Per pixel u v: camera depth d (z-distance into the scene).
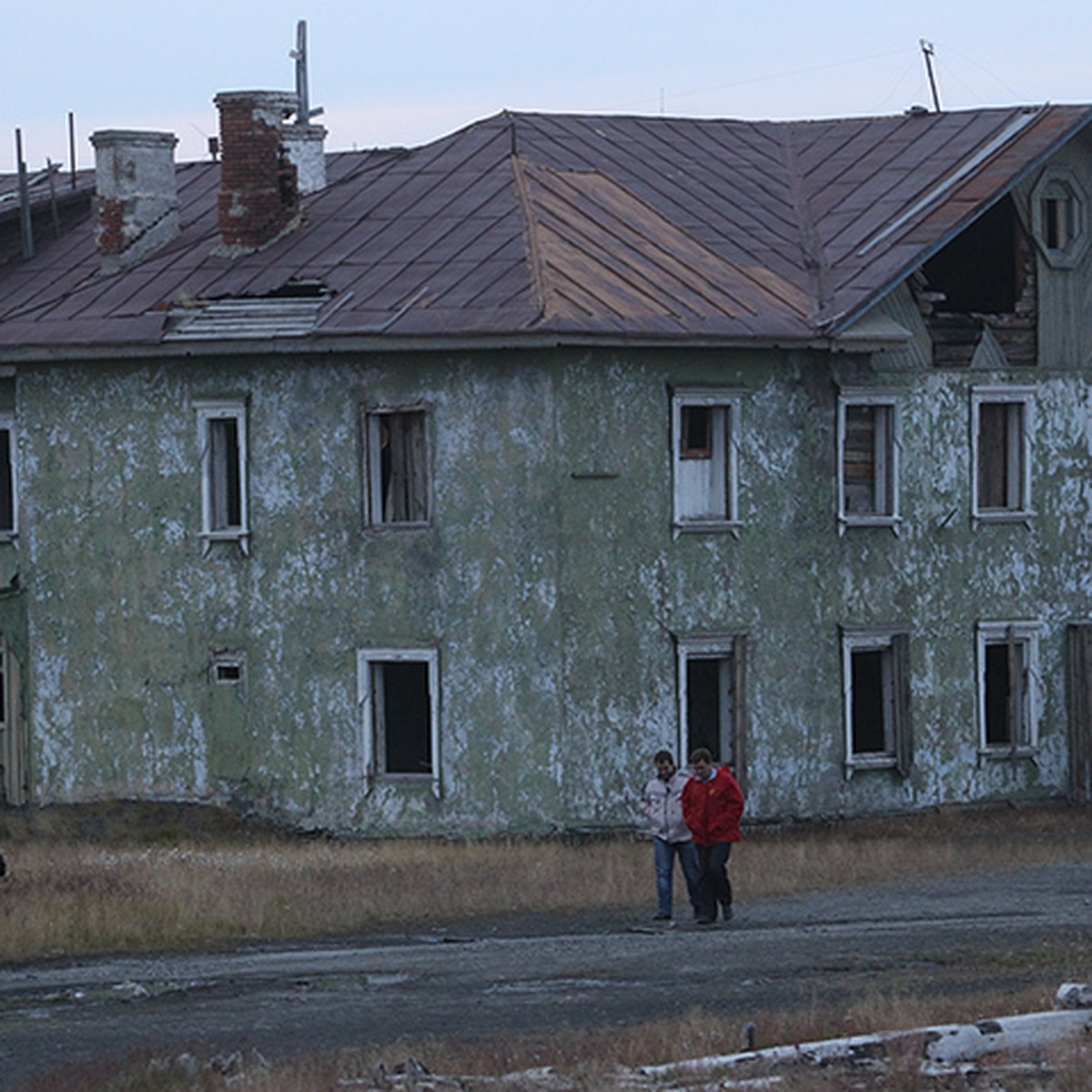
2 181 70.94
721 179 62.34
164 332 55.88
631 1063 23.50
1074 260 61.62
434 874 43.66
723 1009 27.84
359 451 54.59
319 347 54.03
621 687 53.50
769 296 55.97
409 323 52.97
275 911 38.03
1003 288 60.94
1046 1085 21.94
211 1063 23.91
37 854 48.91
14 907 36.75
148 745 57.22
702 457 55.28
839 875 44.94
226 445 56.78
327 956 33.97
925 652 58.31
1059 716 60.56
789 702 55.94
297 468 55.25
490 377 53.19
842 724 56.84
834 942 34.34
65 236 64.06
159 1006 29.16
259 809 55.81
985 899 40.66
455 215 57.44
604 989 29.84
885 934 35.34
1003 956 32.12
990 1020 24.06
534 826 52.91
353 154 65.38
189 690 56.69
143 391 57.00
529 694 52.97
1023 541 60.12
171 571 56.84
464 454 53.53
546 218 56.41
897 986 29.23
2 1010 29.16
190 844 54.56
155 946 35.16
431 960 33.19
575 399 52.84
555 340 51.47
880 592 57.50
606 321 52.19
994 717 60.38
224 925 36.88
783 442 55.94
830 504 56.69
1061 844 51.28
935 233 57.22
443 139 62.34
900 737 57.78
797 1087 21.64
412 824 54.12
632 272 55.06
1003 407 60.50
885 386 57.34
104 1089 22.92
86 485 57.88
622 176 61.03
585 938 35.84
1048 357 61.00
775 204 61.38
